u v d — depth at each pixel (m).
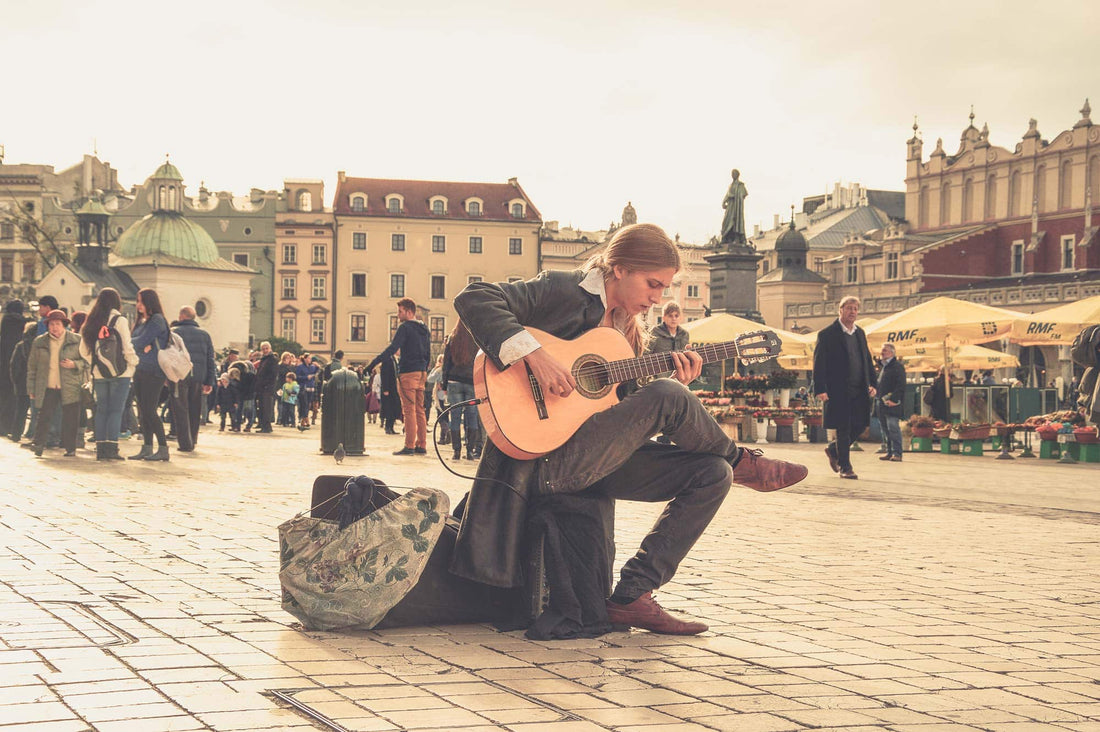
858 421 13.84
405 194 94.88
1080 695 3.58
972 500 11.27
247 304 82.88
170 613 4.47
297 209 94.00
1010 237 78.19
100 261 77.31
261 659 3.73
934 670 3.88
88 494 9.31
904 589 5.64
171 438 18.73
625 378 4.37
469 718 3.08
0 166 98.88
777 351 4.47
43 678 3.39
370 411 17.08
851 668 3.86
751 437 24.64
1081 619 4.96
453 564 4.34
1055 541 7.99
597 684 3.53
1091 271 71.88
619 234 4.53
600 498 4.41
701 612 4.85
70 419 14.16
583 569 4.30
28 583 5.08
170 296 79.25
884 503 10.75
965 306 22.97
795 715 3.24
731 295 34.88
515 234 95.12
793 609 4.98
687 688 3.52
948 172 82.56
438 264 94.25
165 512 8.12
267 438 21.92
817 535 7.96
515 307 4.36
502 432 4.21
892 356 18.70
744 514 9.37
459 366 4.56
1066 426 19.42
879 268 83.94
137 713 3.04
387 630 4.30
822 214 114.00
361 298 93.38
